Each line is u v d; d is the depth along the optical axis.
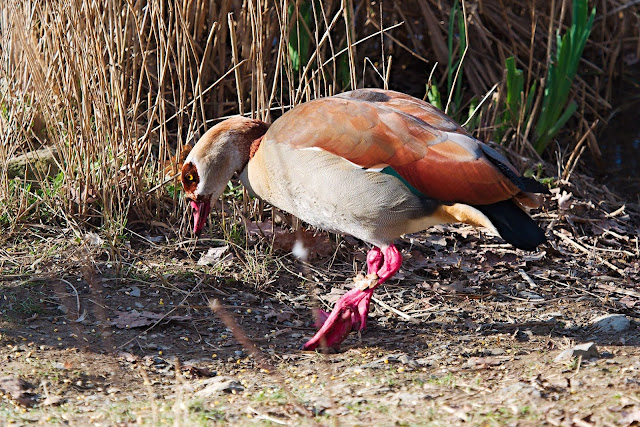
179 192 11.08
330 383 7.08
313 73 10.51
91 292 9.09
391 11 15.19
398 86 15.31
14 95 11.14
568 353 7.71
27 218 10.45
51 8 10.25
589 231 11.67
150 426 6.18
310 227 10.81
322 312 8.98
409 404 6.69
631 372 7.24
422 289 9.82
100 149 10.64
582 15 13.76
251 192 9.10
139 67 12.17
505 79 14.12
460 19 12.97
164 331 8.50
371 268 8.74
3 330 8.14
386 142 7.83
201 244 10.45
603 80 16.77
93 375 7.36
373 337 8.58
